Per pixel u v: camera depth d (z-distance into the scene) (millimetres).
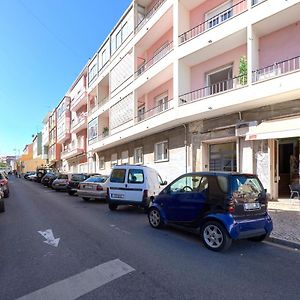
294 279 5082
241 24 13133
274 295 4453
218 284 4840
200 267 5648
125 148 27250
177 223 8219
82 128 41406
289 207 11758
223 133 15156
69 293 4484
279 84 11445
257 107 13445
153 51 22391
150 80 20141
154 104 22172
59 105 58000
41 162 90625
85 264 5758
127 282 4891
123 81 24234
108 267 5594
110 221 10508
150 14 21234
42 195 21453
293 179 13859
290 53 12609
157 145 21656
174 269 5512
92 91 34656
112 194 13242
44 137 82375
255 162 13625
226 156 15742
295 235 7801
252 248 7082
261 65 13562
